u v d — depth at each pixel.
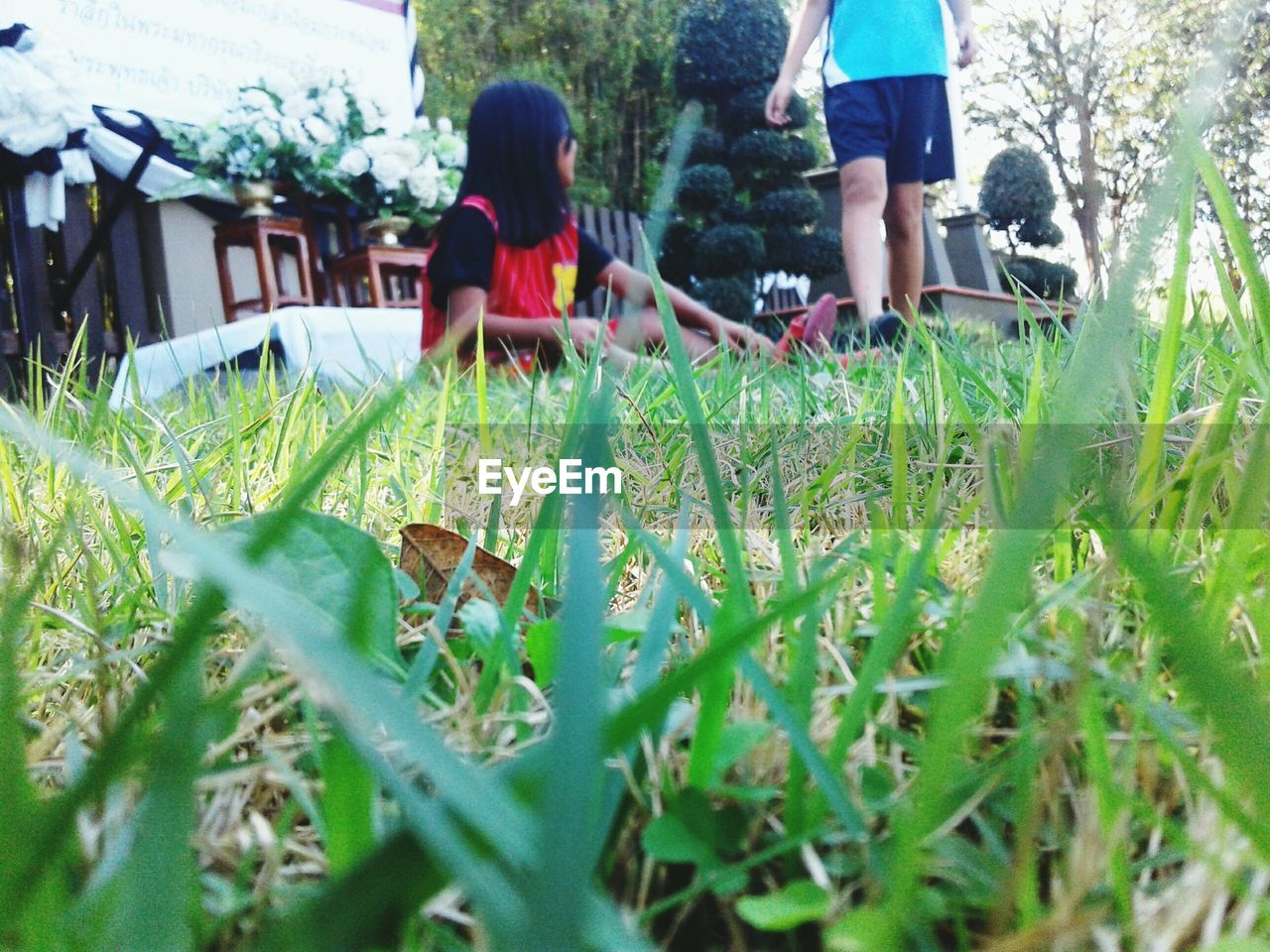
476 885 0.21
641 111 9.23
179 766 0.25
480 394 1.14
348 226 4.60
